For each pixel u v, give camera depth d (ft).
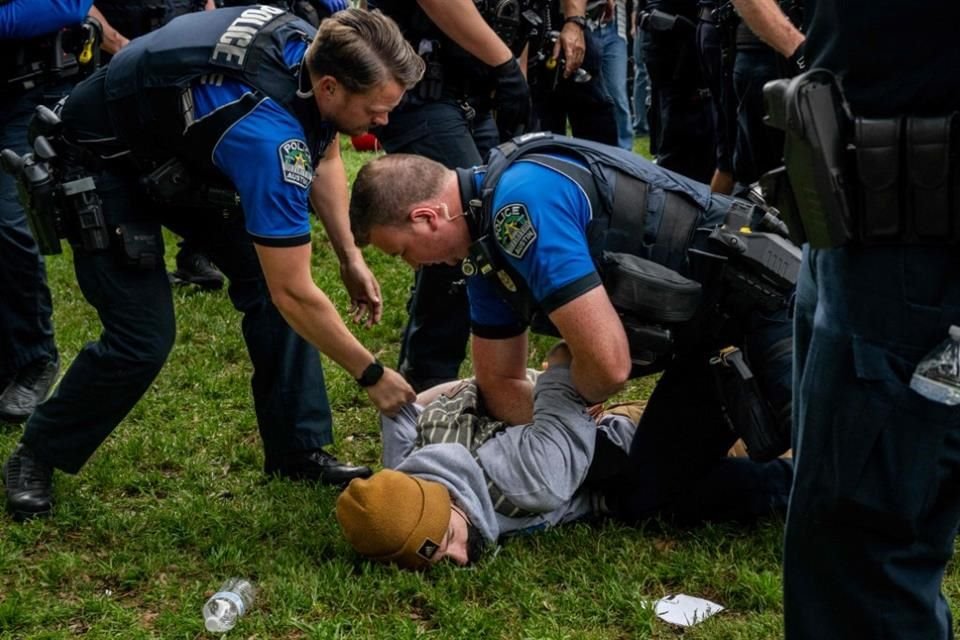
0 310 13.62
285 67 9.75
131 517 11.27
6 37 12.34
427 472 10.37
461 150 13.23
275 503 11.57
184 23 10.01
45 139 10.48
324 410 12.09
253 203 9.71
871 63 6.02
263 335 11.76
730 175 16.98
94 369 10.82
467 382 11.65
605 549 10.43
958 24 5.79
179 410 14.07
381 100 9.67
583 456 10.48
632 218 9.75
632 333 9.64
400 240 9.80
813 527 6.47
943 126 5.81
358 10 9.62
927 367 5.96
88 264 10.64
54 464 11.20
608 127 18.61
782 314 10.36
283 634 9.34
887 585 6.37
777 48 12.75
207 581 10.19
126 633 9.38
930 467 6.15
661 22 17.87
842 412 6.23
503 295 9.87
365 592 9.74
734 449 11.78
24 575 10.32
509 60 13.10
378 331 16.87
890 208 5.98
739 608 9.61
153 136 10.00
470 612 9.41
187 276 18.31
